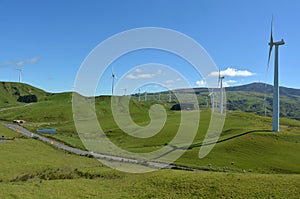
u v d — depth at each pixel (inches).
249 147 3243.1
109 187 1697.8
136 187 1657.2
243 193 1438.2
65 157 2839.6
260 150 3152.1
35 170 2126.0
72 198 1460.4
